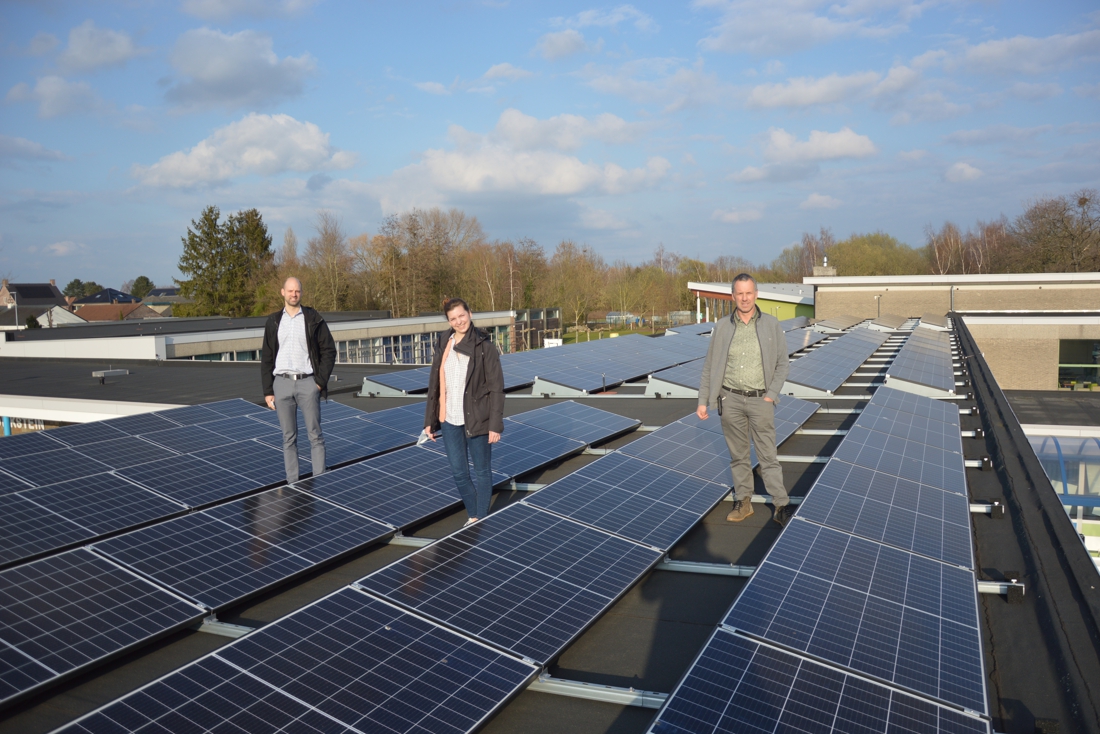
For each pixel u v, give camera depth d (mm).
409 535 5848
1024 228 78375
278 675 3211
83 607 4000
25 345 28656
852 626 3773
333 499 6008
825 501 5750
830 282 45406
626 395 13805
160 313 119062
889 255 103375
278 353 6793
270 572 4633
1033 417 22297
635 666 3822
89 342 27953
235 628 4094
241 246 89562
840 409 11609
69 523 5371
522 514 5516
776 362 6070
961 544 5262
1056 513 6105
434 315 50281
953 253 99188
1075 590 4691
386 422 9453
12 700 3211
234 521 5398
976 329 35375
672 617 4414
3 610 3885
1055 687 3648
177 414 8641
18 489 5855
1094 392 26531
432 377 6094
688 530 5594
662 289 97375
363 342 43719
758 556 5430
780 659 3371
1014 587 4621
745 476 6289
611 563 4801
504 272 83875
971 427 10219
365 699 3078
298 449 7906
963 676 3395
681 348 21688
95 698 3451
